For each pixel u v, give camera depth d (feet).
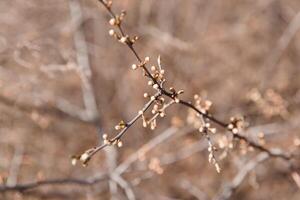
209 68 20.36
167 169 18.34
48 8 18.61
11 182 15.55
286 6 22.45
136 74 19.35
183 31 21.40
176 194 18.45
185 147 18.11
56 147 18.06
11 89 16.40
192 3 21.89
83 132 18.67
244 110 18.83
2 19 18.19
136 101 19.65
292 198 18.81
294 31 20.45
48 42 15.58
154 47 19.31
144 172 17.74
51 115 18.16
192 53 19.81
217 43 20.89
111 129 19.29
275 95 15.20
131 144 18.86
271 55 20.90
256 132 16.93
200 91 19.40
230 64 20.66
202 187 18.30
